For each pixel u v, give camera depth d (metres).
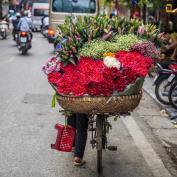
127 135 7.52
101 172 5.68
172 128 8.05
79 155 5.90
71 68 5.26
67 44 5.25
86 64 5.16
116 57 5.21
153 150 6.73
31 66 16.27
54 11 20.36
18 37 20.98
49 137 7.25
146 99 10.71
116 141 7.14
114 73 5.03
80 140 5.85
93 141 5.69
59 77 5.29
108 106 5.12
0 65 16.41
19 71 14.92
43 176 5.59
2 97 10.47
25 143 6.90
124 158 6.32
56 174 5.66
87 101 5.08
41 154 6.41
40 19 40.31
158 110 9.53
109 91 5.02
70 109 5.27
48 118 8.52
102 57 5.25
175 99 9.34
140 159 6.30
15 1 54.28
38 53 21.14
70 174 5.66
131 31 5.59
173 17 15.38
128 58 5.16
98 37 5.43
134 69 5.09
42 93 11.09
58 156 6.33
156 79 9.78
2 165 5.94
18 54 20.47
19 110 9.12
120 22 5.61
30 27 20.62
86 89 5.05
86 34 5.38
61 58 5.27
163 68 9.98
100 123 5.48
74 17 5.62
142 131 7.80
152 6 14.91
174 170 5.94
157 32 5.64
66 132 5.55
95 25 5.44
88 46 5.30
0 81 12.79
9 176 5.57
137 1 15.12
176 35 11.98
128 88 5.09
